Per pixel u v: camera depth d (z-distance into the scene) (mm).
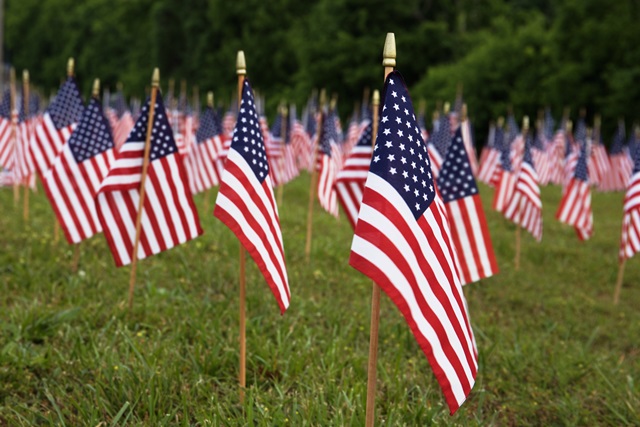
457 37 49438
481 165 24375
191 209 7398
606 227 17234
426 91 45125
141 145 7312
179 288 8453
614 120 37125
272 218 5402
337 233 13539
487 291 10398
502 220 17328
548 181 24141
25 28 90250
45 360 6191
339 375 6426
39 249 9734
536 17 52562
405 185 3938
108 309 7684
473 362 4281
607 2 38250
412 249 3924
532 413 6234
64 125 10297
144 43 68062
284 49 56656
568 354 7707
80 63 77062
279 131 17703
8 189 17031
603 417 6180
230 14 58656
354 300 8969
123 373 5902
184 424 5168
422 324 3912
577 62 39219
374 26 49062
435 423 5441
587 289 11289
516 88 41375
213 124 15086
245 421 5305
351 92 49438
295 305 8344
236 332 7152
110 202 7363
